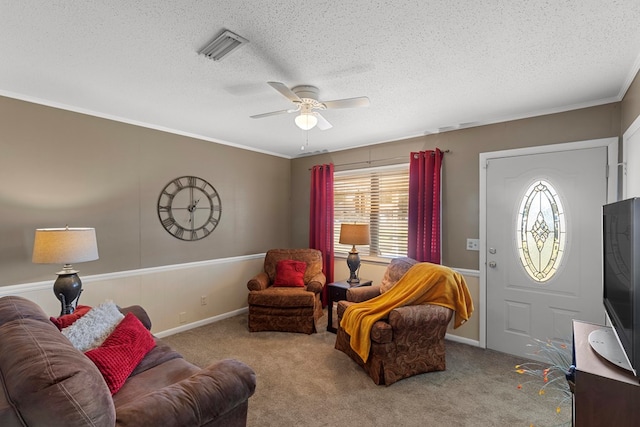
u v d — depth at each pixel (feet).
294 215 16.67
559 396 7.55
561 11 4.83
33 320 4.65
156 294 11.33
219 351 10.11
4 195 8.27
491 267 10.43
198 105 9.18
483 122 10.54
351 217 14.57
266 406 7.18
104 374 5.07
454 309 8.83
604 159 8.58
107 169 10.14
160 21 5.15
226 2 4.67
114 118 10.21
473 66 6.67
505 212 10.18
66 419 3.03
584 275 8.85
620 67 6.70
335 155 15.03
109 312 6.46
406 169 12.76
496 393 7.73
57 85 7.78
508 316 10.10
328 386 8.02
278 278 13.12
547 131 9.46
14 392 3.05
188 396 4.27
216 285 13.23
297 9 4.82
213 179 13.20
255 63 6.56
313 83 7.51
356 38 5.62
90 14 4.96
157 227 11.41
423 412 6.97
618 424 3.72
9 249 8.34
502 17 4.99
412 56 6.26
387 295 9.61
